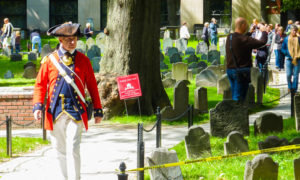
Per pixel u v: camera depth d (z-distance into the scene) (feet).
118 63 49.83
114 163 29.96
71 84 21.43
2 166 29.53
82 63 21.99
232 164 27.58
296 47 52.11
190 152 29.40
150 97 50.34
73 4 159.84
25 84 68.64
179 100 46.60
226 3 154.81
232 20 149.18
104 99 47.62
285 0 136.87
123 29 49.75
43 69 21.86
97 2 154.40
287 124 39.70
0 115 48.08
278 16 149.59
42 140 37.68
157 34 51.26
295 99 37.68
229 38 37.86
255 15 147.33
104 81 47.75
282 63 78.38
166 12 158.51
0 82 70.54
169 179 24.25
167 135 39.32
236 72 37.60
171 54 95.45
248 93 52.03
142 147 22.62
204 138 29.45
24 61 90.94
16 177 26.86
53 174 27.30
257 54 67.00
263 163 22.09
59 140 21.86
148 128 43.29
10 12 160.35
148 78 50.37
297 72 52.65
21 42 129.70
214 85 64.28
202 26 143.64
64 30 21.63
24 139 37.47
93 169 28.48
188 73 70.90
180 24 152.97
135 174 27.22
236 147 29.30
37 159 31.42
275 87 66.44
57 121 21.44
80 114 21.44
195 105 50.14
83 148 34.50
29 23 156.15
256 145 31.71
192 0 151.64
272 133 35.58
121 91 43.45
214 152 30.40
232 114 35.47
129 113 48.65
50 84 21.68
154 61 51.11
